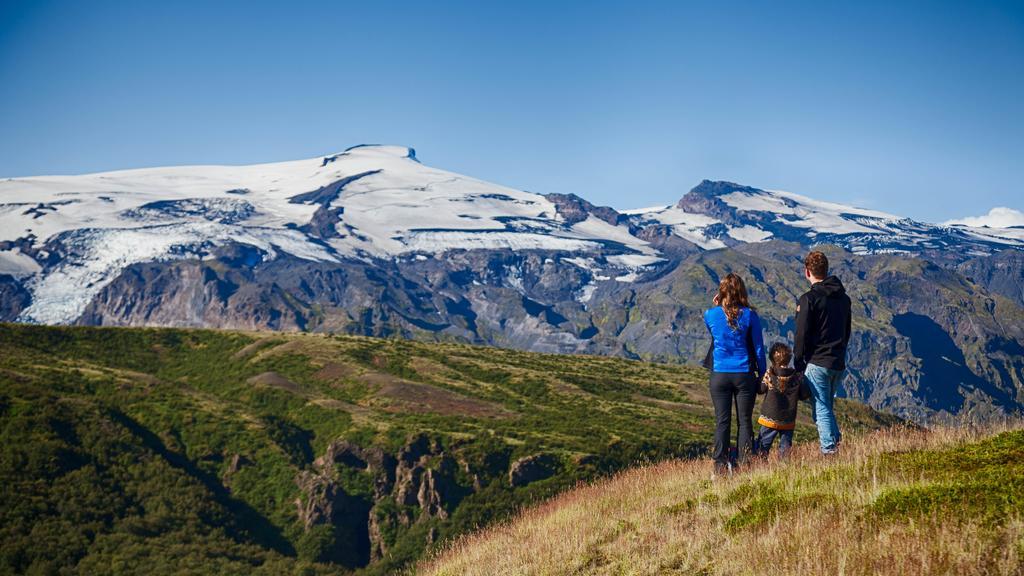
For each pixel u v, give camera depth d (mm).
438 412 162125
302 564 110938
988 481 8875
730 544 9594
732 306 12555
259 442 135875
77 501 108188
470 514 119000
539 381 194625
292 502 122812
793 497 10352
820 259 12586
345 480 128250
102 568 96000
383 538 119875
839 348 12406
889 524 8625
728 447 12977
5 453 113688
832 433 12422
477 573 12703
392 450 131875
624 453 129750
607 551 11195
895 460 10852
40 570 92812
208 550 106938
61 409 130000
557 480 121625
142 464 122625
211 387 187250
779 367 13164
